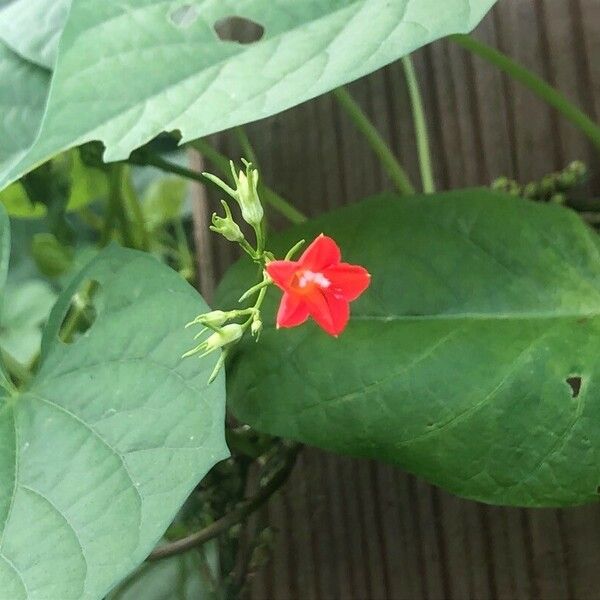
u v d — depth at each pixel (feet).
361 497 1.11
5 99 1.01
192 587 1.11
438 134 1.14
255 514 1.12
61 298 0.91
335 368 0.91
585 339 0.89
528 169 1.10
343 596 1.11
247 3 0.81
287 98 0.77
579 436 0.87
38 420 0.86
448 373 0.89
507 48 1.11
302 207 1.18
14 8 1.06
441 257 0.93
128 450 0.82
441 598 1.08
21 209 1.26
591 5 1.08
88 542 0.78
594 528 1.03
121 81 0.79
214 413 0.81
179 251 1.41
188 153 1.22
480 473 0.87
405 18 0.78
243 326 0.80
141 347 0.86
